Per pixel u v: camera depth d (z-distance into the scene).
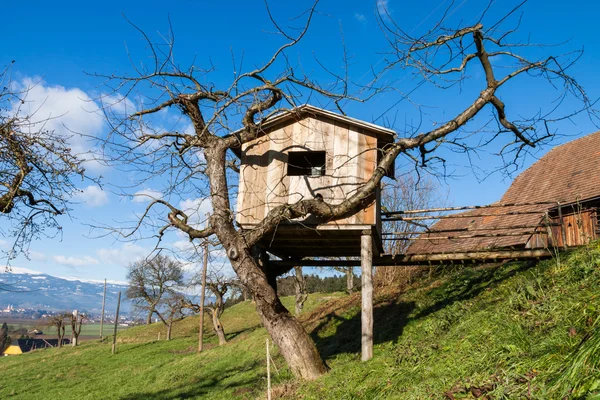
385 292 21.36
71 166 8.71
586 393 4.68
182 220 12.69
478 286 15.39
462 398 6.12
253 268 11.87
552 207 19.41
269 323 11.88
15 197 9.20
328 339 17.91
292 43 11.14
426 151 12.23
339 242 14.27
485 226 23.64
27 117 8.50
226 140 12.79
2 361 45.19
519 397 5.38
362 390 8.84
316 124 12.69
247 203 12.65
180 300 40.00
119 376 28.33
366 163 12.20
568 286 9.23
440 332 11.13
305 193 12.29
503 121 12.07
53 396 25.30
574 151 22.30
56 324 58.53
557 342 6.31
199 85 12.35
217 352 26.98
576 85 11.12
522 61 11.53
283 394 11.02
